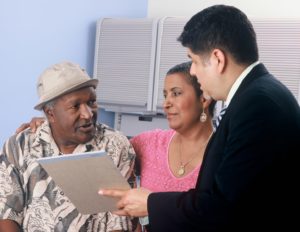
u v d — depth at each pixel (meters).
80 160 1.59
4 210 1.90
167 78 1.96
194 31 1.49
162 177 1.99
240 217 1.36
